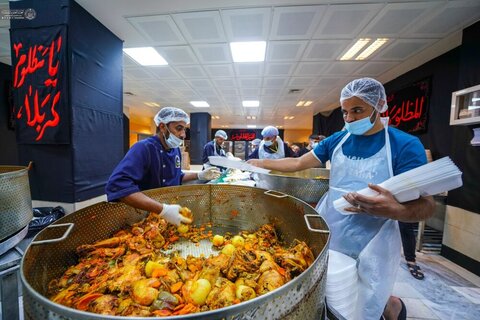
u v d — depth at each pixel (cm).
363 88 87
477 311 155
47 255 59
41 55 181
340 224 94
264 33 239
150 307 47
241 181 204
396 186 64
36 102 184
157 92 505
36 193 191
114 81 240
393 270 82
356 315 75
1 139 332
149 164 105
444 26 217
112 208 86
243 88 460
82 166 195
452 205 225
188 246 91
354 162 94
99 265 67
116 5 193
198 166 825
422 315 151
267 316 36
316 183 128
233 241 87
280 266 63
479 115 185
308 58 302
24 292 39
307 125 1123
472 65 208
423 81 300
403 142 83
